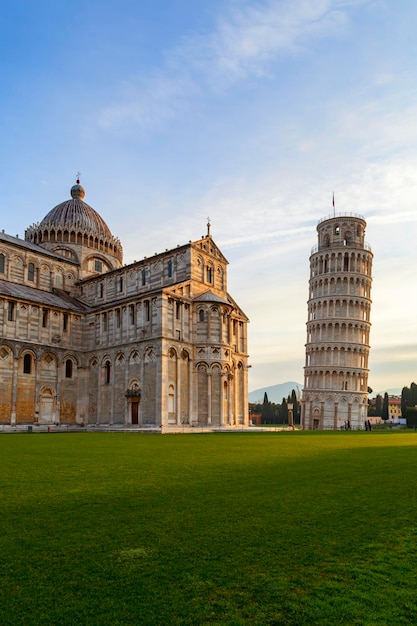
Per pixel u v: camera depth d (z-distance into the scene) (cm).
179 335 7669
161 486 1778
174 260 8300
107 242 10300
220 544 1122
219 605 842
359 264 13162
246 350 9169
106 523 1280
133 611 822
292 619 800
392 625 782
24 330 7656
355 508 1445
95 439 4684
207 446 3653
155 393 7275
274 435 5688
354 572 973
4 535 1183
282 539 1158
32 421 7581
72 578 942
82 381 8400
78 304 9094
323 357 12800
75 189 10688
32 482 1866
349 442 4203
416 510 1424
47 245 9712
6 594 880
